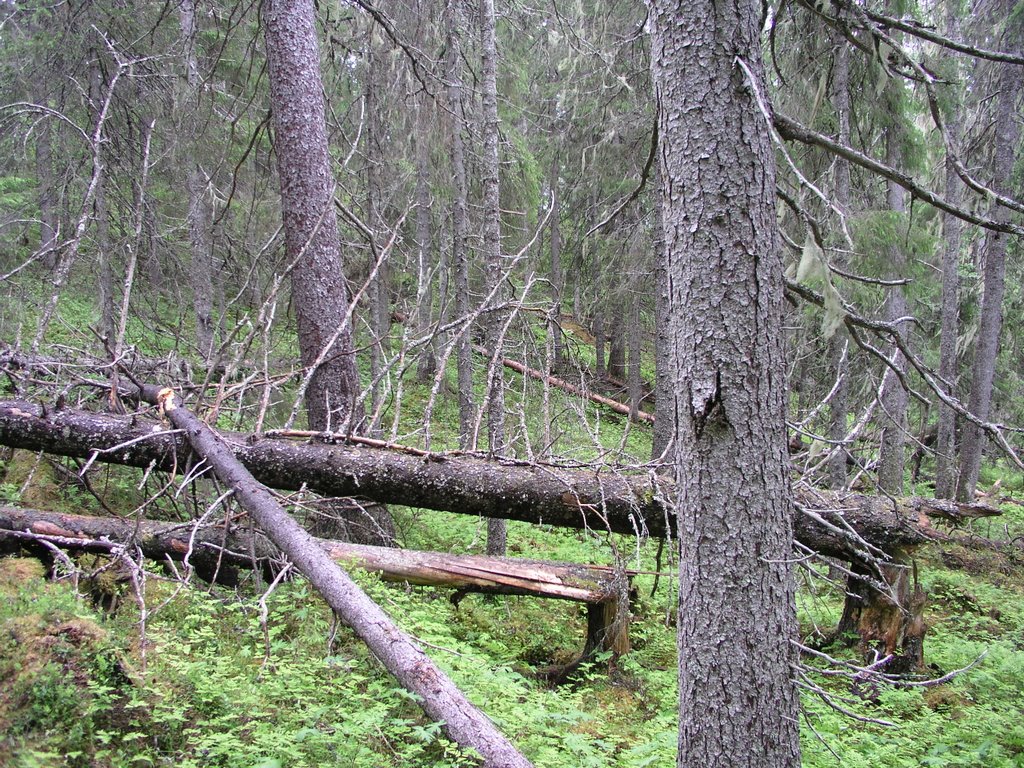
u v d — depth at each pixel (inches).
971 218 111.5
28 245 377.7
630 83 430.3
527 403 335.6
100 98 348.5
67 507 230.4
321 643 163.3
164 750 112.9
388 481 212.7
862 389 422.0
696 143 107.0
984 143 502.0
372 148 415.8
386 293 482.9
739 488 109.0
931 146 437.1
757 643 109.7
